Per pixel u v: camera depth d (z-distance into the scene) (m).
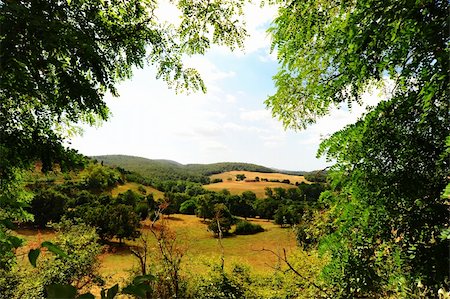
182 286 12.62
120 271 17.81
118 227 33.22
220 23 7.10
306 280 8.62
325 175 3.83
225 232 41.38
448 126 3.26
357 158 3.50
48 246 1.02
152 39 6.54
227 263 12.79
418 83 3.40
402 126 3.41
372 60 3.79
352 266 3.46
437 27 3.12
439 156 3.04
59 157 4.79
